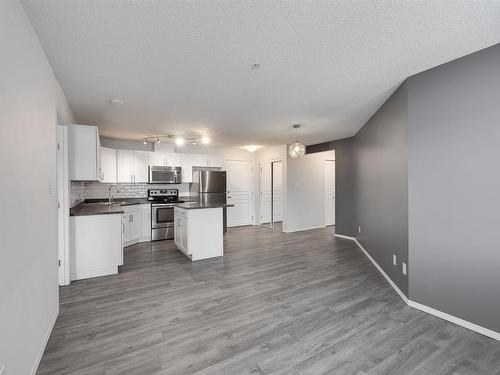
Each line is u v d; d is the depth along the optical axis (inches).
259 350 72.9
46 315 75.3
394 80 102.1
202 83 103.9
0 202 46.3
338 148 227.9
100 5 58.8
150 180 222.5
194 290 115.0
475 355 70.9
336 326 85.4
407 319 89.7
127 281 125.5
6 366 48.1
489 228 79.7
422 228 95.7
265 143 245.6
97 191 212.2
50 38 71.3
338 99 123.4
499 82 77.1
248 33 70.5
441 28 68.6
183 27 67.6
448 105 87.8
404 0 57.9
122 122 162.6
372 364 67.3
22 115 57.9
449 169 88.0
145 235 212.5
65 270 120.0
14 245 52.1
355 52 80.8
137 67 89.8
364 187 175.6
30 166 62.5
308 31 69.7
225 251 182.5
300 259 162.9
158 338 78.6
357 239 205.0
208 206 164.2
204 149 264.8
